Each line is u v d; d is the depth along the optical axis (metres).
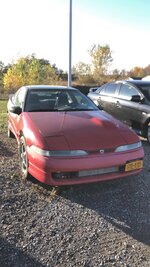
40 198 4.37
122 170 4.50
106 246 3.34
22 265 3.00
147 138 7.69
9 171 5.29
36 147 4.39
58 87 6.46
